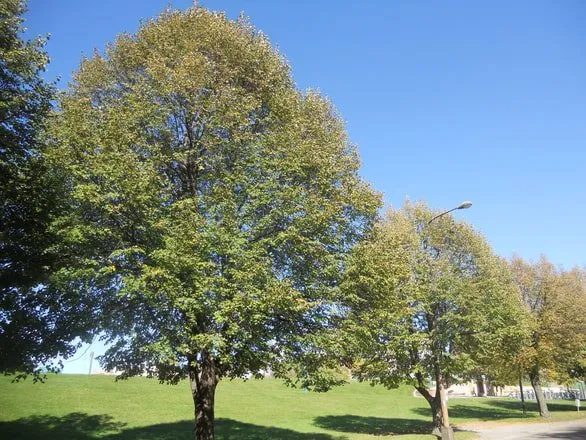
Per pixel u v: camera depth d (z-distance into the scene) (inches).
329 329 650.2
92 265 564.1
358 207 689.0
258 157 638.5
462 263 1126.4
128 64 721.6
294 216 621.0
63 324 628.4
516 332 1096.2
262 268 551.2
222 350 566.9
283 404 1485.0
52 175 601.0
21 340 622.2
